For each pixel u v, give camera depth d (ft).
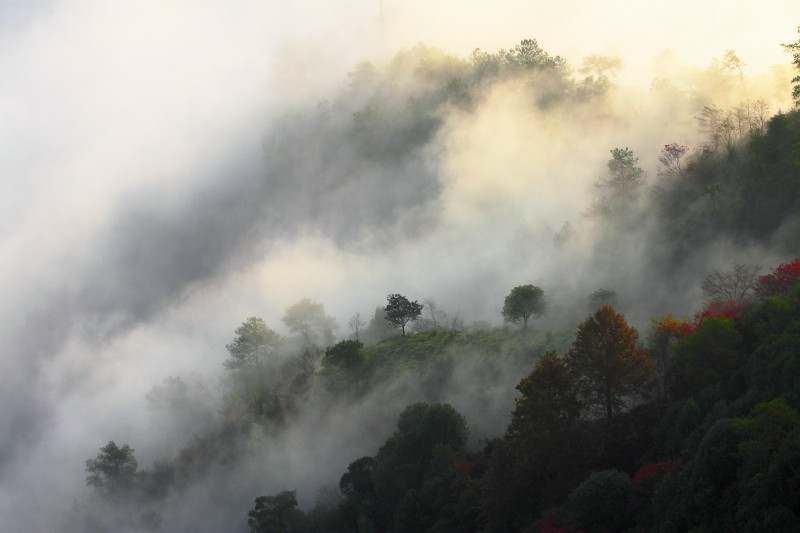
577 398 231.09
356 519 269.85
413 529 237.04
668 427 204.64
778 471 147.23
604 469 205.36
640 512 179.73
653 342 242.58
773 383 183.52
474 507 224.74
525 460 211.61
